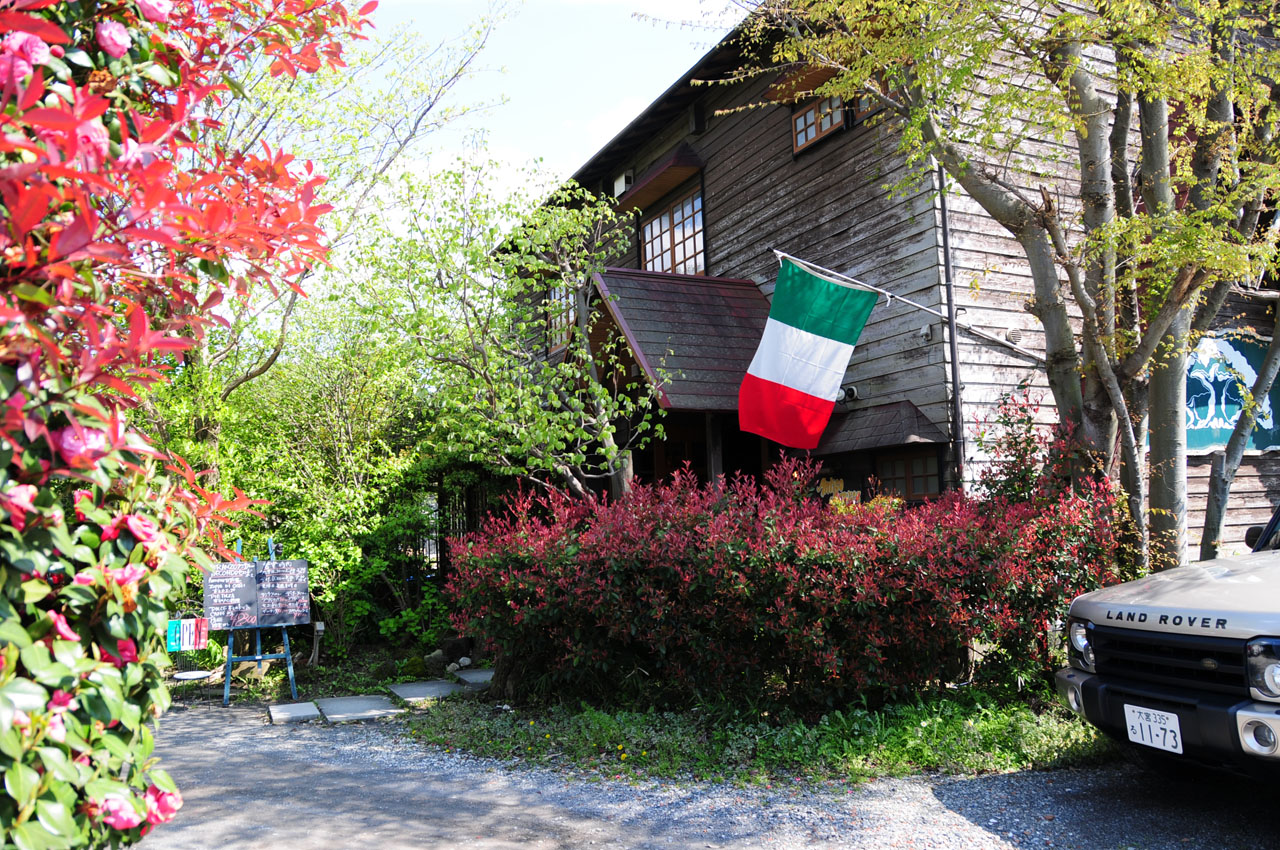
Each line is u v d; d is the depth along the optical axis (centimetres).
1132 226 616
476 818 454
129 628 196
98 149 173
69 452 173
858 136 1084
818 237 1148
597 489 1214
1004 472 742
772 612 584
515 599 682
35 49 171
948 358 952
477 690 820
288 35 280
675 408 962
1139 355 670
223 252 219
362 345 1054
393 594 1131
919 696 592
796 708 598
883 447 969
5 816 160
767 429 912
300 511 990
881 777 498
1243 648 368
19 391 159
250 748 644
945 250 966
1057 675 470
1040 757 507
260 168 237
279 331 1023
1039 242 713
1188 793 452
